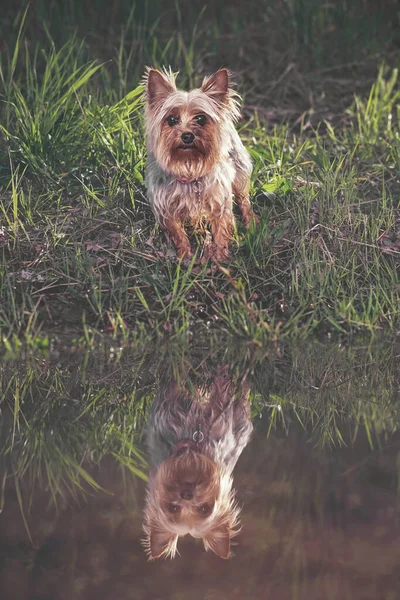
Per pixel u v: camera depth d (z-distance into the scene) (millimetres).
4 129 7004
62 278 6000
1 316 5586
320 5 10945
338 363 5102
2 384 4668
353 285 6055
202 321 5652
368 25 10898
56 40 10070
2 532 2939
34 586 2584
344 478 3387
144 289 5953
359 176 7492
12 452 3725
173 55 10125
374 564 2697
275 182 6945
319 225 6543
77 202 6844
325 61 10516
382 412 4281
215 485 3322
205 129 6062
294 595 2541
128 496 3248
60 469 3531
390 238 6598
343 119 8953
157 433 3986
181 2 11398
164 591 2564
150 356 5168
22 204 6641
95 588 2582
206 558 2777
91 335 5441
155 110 6164
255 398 4500
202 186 6184
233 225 6355
